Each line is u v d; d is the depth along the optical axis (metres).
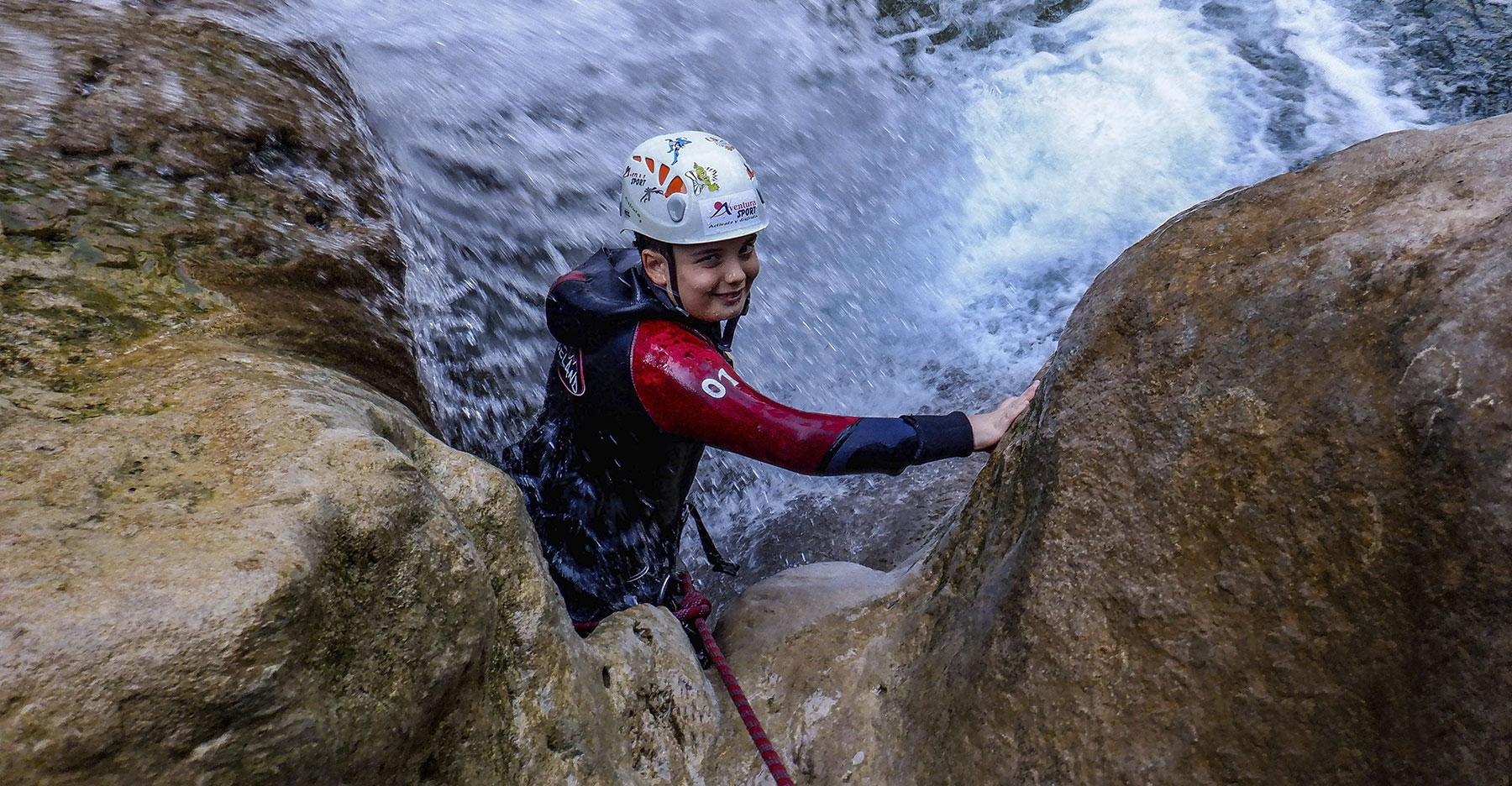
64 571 1.11
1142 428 1.56
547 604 1.70
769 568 3.44
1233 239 1.59
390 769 1.32
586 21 5.47
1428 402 1.24
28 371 1.71
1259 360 1.45
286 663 1.14
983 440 2.05
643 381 2.17
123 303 2.15
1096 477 1.60
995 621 1.69
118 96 3.00
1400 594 1.24
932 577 2.04
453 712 1.46
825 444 2.03
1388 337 1.32
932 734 1.73
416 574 1.37
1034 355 4.54
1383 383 1.30
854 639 2.07
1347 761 1.27
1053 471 1.66
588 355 2.28
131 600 1.08
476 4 5.17
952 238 5.61
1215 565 1.42
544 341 4.18
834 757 1.87
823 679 2.02
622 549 2.52
